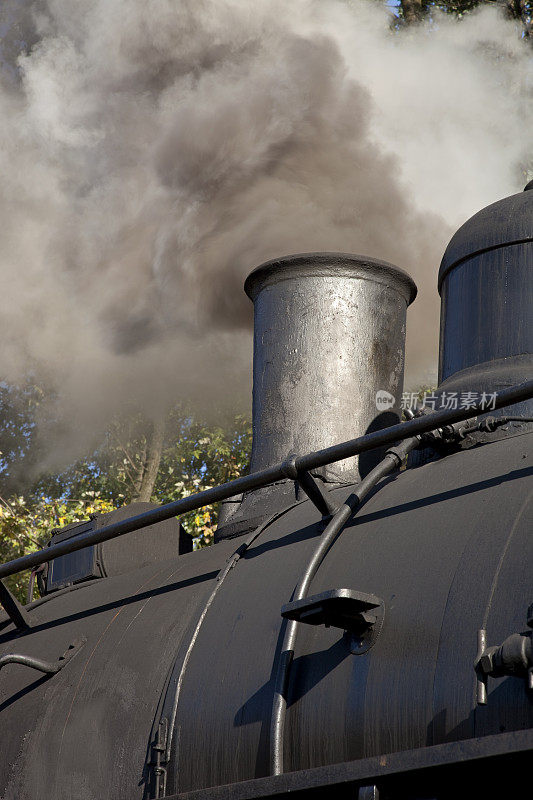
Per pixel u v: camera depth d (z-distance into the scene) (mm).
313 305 6961
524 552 4074
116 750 5418
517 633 3816
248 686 4902
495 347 5613
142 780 5203
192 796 4438
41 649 6750
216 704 5020
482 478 4734
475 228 6020
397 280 7207
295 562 5305
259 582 5414
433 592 4312
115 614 6465
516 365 5453
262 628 5082
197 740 5016
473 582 4164
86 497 21750
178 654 5477
